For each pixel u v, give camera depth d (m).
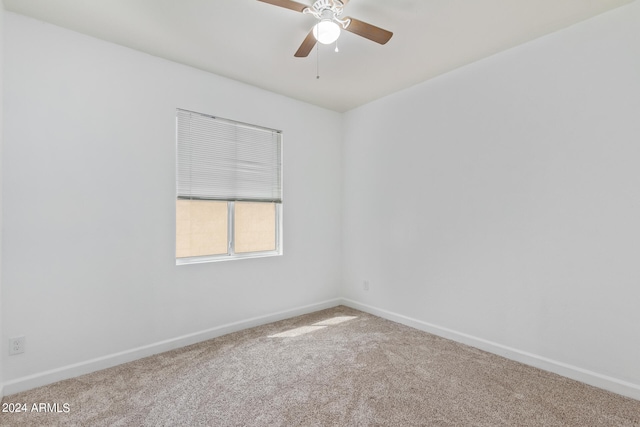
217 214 3.19
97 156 2.43
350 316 3.71
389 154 3.60
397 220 3.51
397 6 2.07
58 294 2.27
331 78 3.18
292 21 2.23
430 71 3.03
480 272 2.81
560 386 2.19
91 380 2.27
